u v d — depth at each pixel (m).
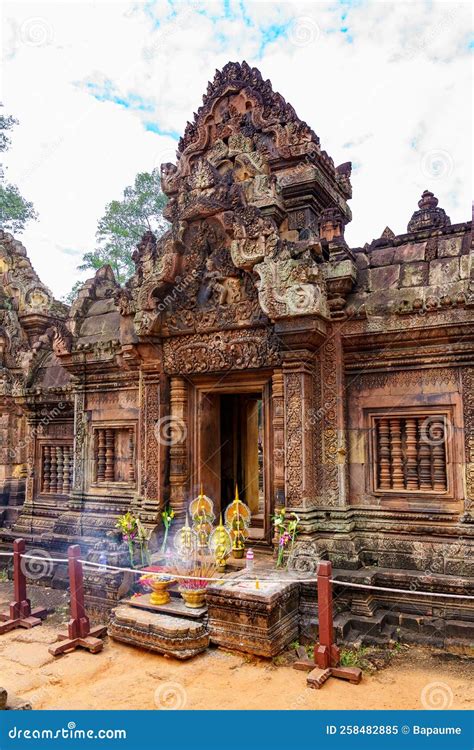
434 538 7.68
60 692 5.88
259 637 6.50
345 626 6.97
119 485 10.66
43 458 12.31
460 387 7.68
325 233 9.05
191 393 9.90
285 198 9.67
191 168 10.98
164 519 9.26
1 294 14.75
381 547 7.93
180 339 9.59
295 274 7.91
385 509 8.02
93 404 11.18
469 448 7.52
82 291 12.02
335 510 8.07
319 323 8.03
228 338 9.09
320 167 9.94
